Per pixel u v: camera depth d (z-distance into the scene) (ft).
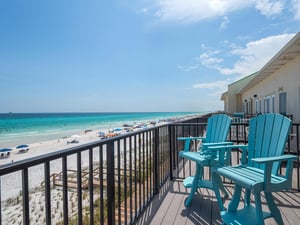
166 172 12.27
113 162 6.14
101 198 5.59
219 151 7.72
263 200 8.68
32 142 66.64
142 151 8.97
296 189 9.63
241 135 19.67
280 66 25.81
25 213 3.32
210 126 10.05
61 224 11.56
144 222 7.27
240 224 6.02
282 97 25.84
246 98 57.31
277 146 6.45
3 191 17.30
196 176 8.65
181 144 18.42
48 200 3.79
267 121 7.15
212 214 7.75
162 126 11.18
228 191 9.72
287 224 6.93
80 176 4.67
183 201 8.87
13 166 3.06
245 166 7.16
